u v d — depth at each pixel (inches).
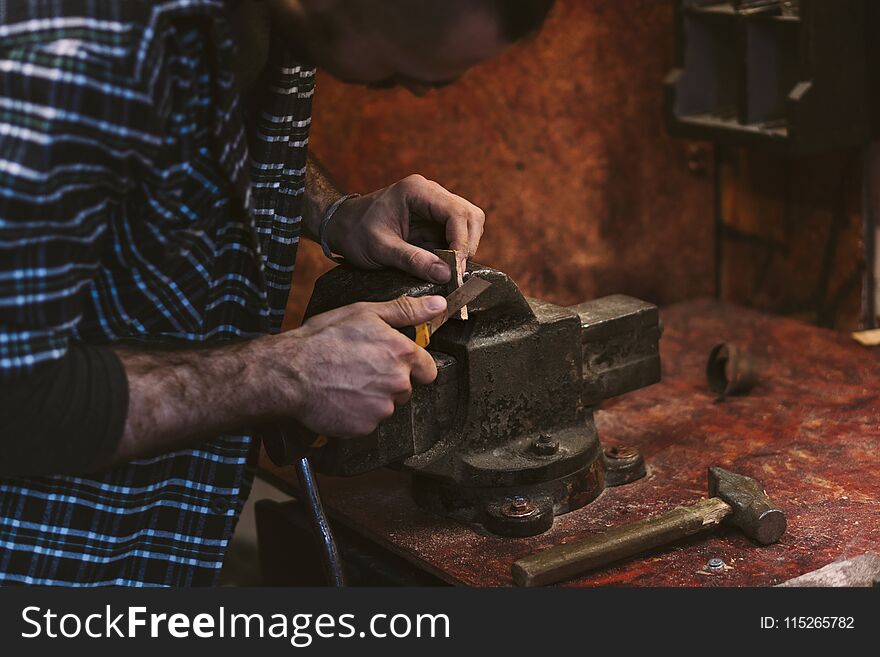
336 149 90.4
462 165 94.0
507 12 41.4
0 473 45.1
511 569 54.8
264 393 47.3
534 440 60.9
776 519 56.3
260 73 51.3
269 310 56.7
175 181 45.4
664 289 101.8
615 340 65.2
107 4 40.8
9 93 39.6
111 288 48.2
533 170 95.8
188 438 46.4
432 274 56.2
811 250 92.4
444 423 58.7
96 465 45.0
